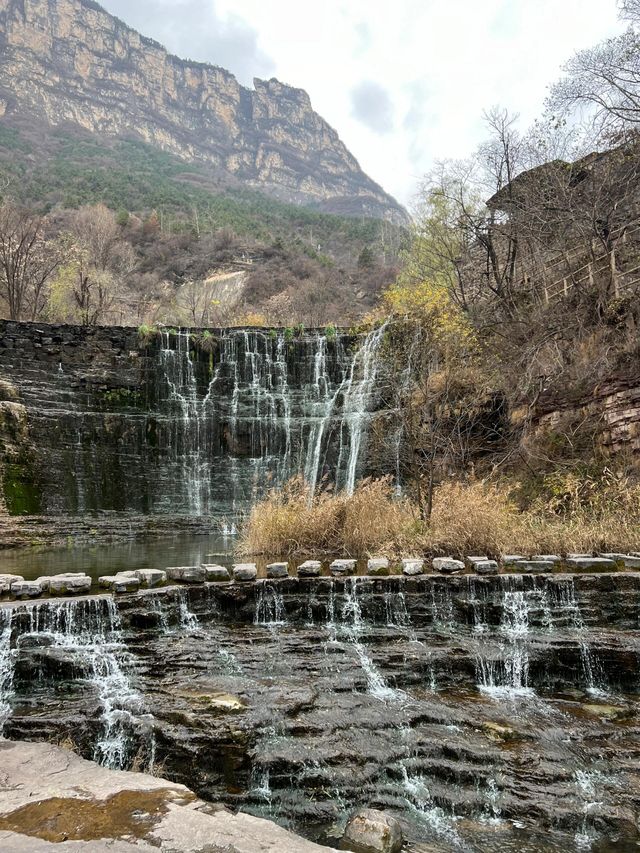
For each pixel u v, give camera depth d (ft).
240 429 71.10
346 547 31.76
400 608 23.77
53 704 17.24
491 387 51.90
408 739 16.26
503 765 15.46
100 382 65.67
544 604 23.93
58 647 19.34
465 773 15.11
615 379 40.70
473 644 21.56
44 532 50.78
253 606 23.57
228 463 69.97
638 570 26.07
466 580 24.14
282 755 15.19
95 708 16.79
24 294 101.40
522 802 14.30
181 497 65.77
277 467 71.41
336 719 16.75
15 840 8.25
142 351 68.69
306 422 72.84
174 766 15.16
